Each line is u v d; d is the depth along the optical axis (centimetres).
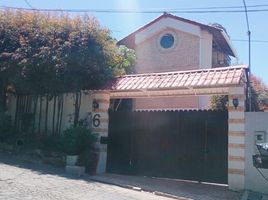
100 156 1484
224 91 1367
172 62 2400
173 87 1345
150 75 1498
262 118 1230
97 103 1520
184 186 1281
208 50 2339
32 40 1567
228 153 1266
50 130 1644
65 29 1562
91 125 1523
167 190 1202
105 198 1023
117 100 1667
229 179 1248
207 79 1323
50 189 1054
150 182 1323
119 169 1492
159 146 1435
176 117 1416
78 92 1561
